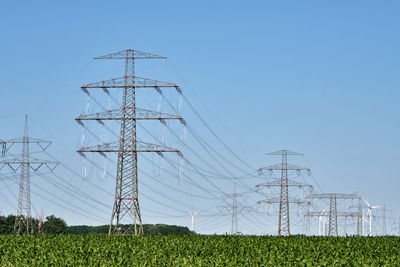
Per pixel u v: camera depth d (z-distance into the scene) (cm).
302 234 7369
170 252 5091
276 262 4572
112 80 7062
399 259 4772
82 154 7081
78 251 5053
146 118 7031
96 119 7044
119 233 6950
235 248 5497
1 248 5412
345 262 4575
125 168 7044
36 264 4519
